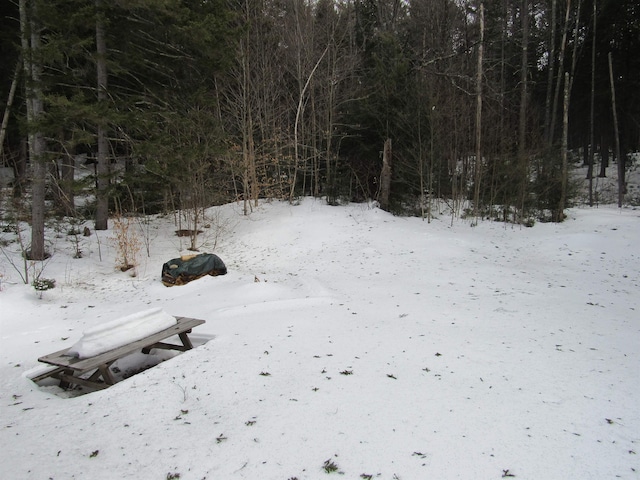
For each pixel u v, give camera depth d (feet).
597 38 70.95
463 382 12.92
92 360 12.65
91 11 30.94
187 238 43.11
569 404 11.53
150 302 25.03
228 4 50.42
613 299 24.35
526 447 9.45
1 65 44.01
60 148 45.37
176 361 14.57
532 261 35.70
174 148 35.47
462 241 40.70
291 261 35.94
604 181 84.84
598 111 77.25
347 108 58.54
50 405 11.92
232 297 24.64
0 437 10.14
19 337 18.74
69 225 43.60
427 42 68.54
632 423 10.56
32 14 30.99
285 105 61.41
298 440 9.78
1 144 39.09
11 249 35.88
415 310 21.36
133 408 11.51
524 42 54.24
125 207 49.16
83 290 27.86
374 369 13.92
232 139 53.42
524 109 53.42
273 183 54.60
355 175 54.29
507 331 17.98
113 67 35.01
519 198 49.80
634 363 14.57
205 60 39.06
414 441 9.69
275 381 13.05
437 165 50.01
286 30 60.08
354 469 8.64
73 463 9.06
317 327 18.58
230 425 10.54
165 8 32.73
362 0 75.61
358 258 35.55
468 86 62.59
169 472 8.70
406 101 51.21
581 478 8.37
